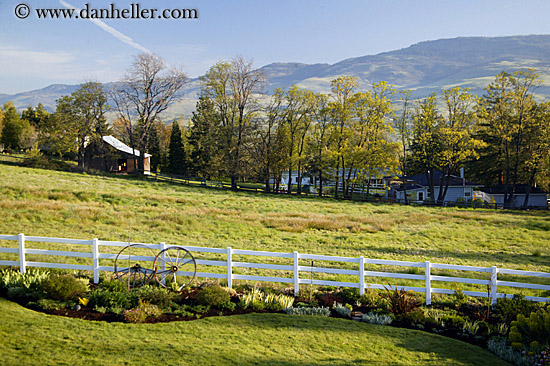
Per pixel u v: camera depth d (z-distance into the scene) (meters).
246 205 39.25
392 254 22.44
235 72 55.19
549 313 10.87
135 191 40.31
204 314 12.02
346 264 19.80
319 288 15.16
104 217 26.56
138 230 24.09
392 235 28.61
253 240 24.06
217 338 10.37
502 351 10.58
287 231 27.64
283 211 37.38
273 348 10.03
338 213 39.34
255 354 9.60
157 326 10.84
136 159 68.06
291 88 55.16
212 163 63.50
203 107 68.19
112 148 64.50
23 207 26.19
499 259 22.44
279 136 58.59
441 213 42.78
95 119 61.09
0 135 83.81
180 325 11.02
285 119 57.28
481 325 12.29
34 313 10.98
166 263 14.85
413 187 65.19
